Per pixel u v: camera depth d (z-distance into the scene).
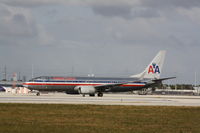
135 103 174.12
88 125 85.12
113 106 146.00
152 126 86.75
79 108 133.12
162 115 114.88
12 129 73.75
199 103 185.38
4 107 129.75
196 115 117.19
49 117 100.88
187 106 157.12
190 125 89.94
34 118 97.12
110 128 80.69
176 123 93.88
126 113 118.69
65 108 132.12
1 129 73.31
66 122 90.06
